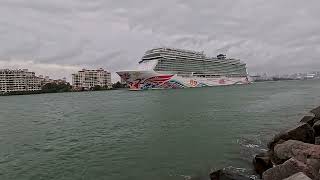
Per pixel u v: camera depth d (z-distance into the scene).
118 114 42.72
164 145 21.23
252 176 13.45
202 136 23.84
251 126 27.83
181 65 120.69
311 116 20.42
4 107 72.50
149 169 15.78
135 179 14.37
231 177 12.27
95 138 25.19
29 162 18.27
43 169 16.67
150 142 22.44
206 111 41.56
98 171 15.86
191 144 21.17
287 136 16.25
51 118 42.75
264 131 25.14
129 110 47.59
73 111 52.44
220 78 142.00
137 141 23.03
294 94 75.12
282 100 57.44
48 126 34.22
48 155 19.89
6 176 15.74
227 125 28.73
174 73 116.31
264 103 51.94
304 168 10.41
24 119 42.81
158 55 115.25
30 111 57.22
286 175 10.52
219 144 20.75
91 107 58.84
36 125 35.53
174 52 119.69
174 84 116.00
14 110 61.44
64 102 82.69
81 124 34.47
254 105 48.69
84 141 24.09
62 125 34.53
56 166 17.14
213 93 86.31
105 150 20.58
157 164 16.61
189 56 125.12
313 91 86.94
